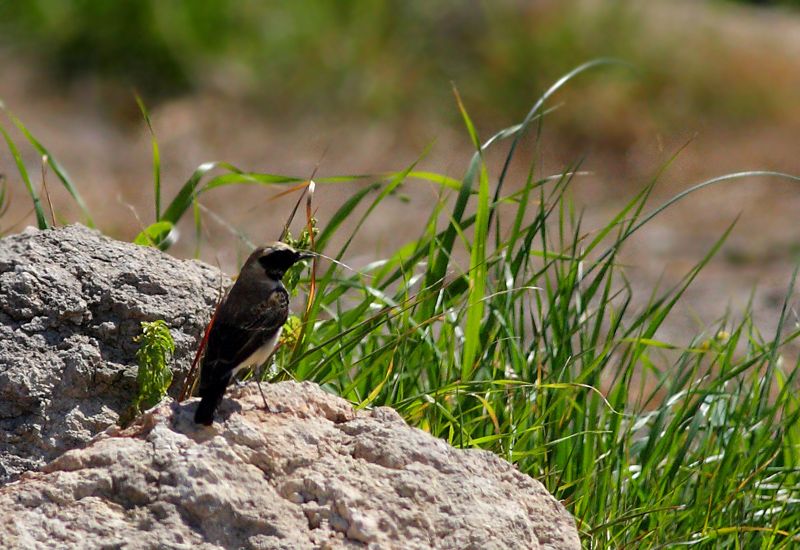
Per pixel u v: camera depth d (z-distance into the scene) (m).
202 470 7.46
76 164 27.97
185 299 9.27
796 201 26.89
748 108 31.78
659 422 10.00
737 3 41.53
